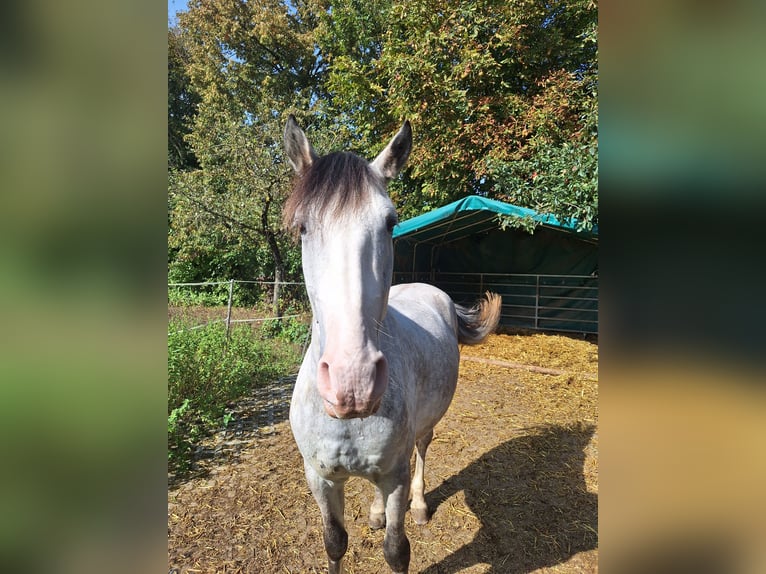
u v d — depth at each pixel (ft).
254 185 27.22
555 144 23.81
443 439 12.24
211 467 10.53
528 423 13.57
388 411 5.08
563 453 11.51
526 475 10.31
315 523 8.45
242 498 9.23
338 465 5.19
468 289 33.91
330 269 4.03
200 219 29.55
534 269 31.35
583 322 28.94
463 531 8.20
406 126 5.31
